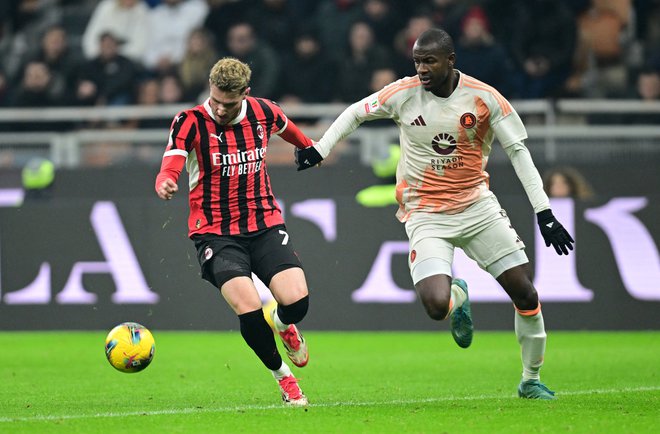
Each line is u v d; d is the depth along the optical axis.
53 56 57.75
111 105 56.62
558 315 42.19
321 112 47.84
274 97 55.16
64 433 19.11
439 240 22.94
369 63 54.19
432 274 22.53
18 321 44.56
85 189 47.12
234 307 22.06
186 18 60.44
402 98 22.80
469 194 23.00
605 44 55.12
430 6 56.44
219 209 22.67
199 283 43.62
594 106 46.22
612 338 40.03
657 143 44.94
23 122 51.28
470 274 42.34
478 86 22.41
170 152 22.11
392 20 56.06
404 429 19.23
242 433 18.94
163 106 54.31
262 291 42.59
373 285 43.06
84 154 48.03
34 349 38.28
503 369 31.86
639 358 33.94
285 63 55.34
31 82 56.75
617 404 22.59
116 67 57.00
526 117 46.53
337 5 56.59
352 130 23.56
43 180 47.09
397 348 37.91
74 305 44.31
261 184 22.97
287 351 23.88
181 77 56.38
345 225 43.28
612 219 42.03
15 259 44.66
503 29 55.94
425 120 22.59
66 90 57.16
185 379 29.84
